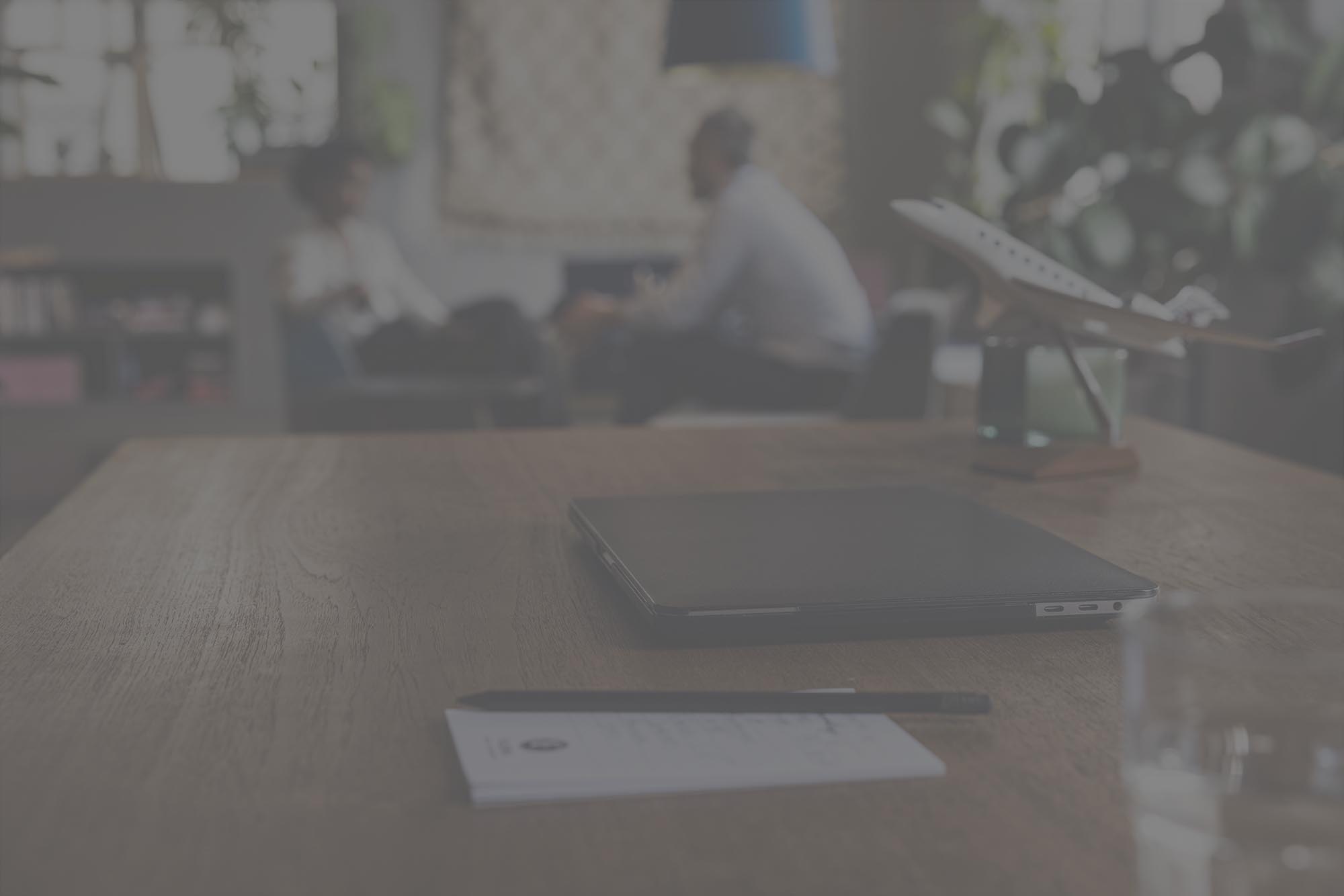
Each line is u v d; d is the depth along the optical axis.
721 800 0.50
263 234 6.13
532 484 1.18
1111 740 0.56
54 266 6.29
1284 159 3.18
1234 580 0.83
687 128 6.76
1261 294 3.64
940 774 0.52
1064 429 1.21
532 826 0.48
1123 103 3.45
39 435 5.93
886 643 0.71
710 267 3.32
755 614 0.69
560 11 6.63
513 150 6.65
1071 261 3.40
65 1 6.34
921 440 1.42
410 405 3.58
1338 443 3.41
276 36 6.35
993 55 5.04
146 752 0.55
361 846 0.46
